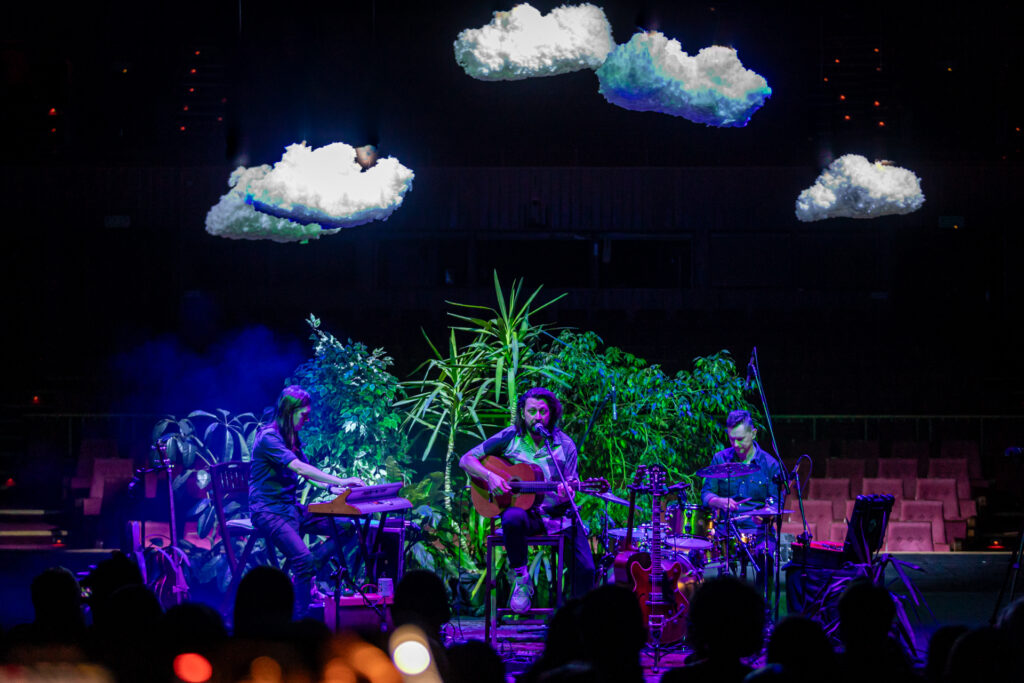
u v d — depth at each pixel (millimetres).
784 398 13164
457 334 14125
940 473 11172
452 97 15805
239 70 15328
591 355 8570
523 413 6918
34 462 11648
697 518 8125
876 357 13922
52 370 13891
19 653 3535
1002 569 9227
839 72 15961
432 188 14867
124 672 3359
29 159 14953
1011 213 14586
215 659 3330
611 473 8328
